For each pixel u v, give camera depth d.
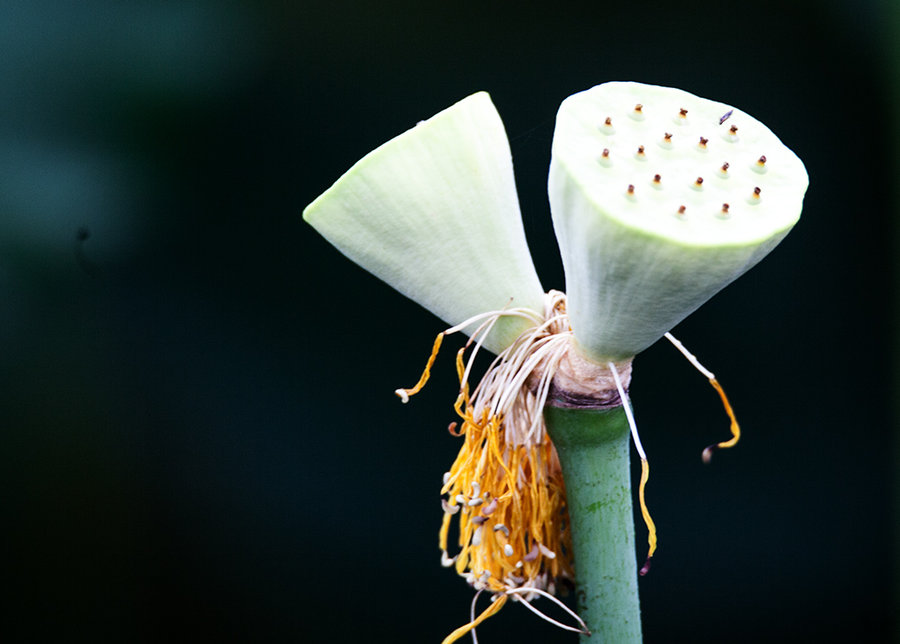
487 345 0.47
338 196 0.45
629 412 0.45
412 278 0.46
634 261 0.43
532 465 0.47
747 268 0.43
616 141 0.44
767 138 0.44
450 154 0.45
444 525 0.47
